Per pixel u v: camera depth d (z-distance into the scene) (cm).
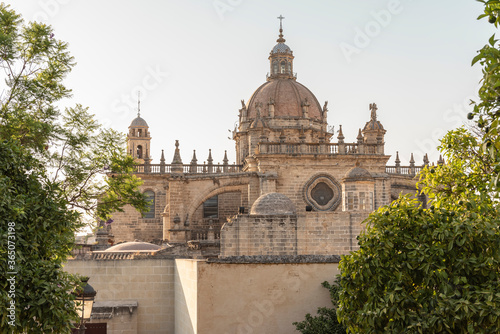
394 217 1611
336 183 6138
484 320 1395
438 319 1424
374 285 1573
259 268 2436
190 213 6506
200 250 4962
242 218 4084
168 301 3098
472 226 1485
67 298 1695
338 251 4050
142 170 7719
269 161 6112
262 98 8256
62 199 1933
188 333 2589
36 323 1639
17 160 1809
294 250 4062
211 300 2380
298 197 6100
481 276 1490
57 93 2698
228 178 6419
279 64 8719
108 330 2930
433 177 1959
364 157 6162
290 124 7994
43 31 2628
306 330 2292
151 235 7575
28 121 2430
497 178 1278
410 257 1534
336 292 2352
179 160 6644
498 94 1199
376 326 1577
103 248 5825
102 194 3023
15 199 1677
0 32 2459
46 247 1784
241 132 8200
